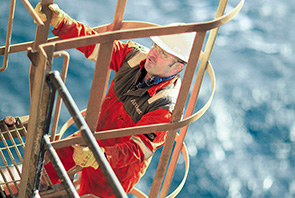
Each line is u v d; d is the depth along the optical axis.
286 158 27.47
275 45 34.62
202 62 4.82
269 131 28.73
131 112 5.59
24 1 3.66
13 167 5.42
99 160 2.56
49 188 4.16
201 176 25.23
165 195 5.44
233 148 27.33
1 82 23.61
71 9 30.91
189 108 4.99
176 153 5.22
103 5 32.00
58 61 25.55
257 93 30.70
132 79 5.70
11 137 5.00
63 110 23.31
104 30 5.62
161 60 5.40
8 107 22.66
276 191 25.86
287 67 33.12
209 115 28.61
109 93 5.86
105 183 5.53
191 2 35.41
